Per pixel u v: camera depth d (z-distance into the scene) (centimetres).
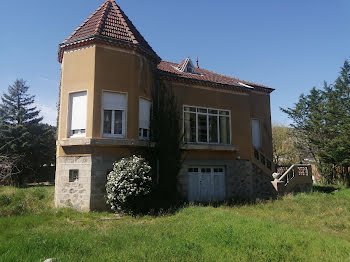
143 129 1382
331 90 3109
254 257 596
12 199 1316
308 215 1122
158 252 609
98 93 1242
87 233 785
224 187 1627
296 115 3108
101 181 1203
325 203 1370
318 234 799
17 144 3519
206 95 1647
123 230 820
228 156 1648
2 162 2061
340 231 898
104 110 1262
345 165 2445
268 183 1762
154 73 1475
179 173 1479
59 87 1541
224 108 1698
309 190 1778
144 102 1402
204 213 1062
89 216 1070
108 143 1205
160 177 1372
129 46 1325
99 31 1290
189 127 1562
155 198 1316
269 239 709
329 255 621
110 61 1288
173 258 581
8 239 733
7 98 4112
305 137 2881
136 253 609
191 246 647
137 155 1306
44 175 3675
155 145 1370
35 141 3653
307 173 1805
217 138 1645
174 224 891
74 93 1294
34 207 1184
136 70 1349
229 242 681
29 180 3488
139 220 1012
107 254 606
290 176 1734
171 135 1444
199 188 1552
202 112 1620
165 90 1500
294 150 3291
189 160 1520
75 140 1198
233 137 1691
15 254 590
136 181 1123
